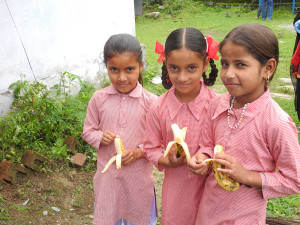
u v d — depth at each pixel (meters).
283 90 5.94
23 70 3.94
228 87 1.51
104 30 5.31
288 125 1.51
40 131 3.88
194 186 2.01
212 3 15.23
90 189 3.37
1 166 3.22
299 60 4.36
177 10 14.45
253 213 1.67
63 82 4.29
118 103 2.28
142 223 2.42
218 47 1.74
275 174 1.58
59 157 3.62
